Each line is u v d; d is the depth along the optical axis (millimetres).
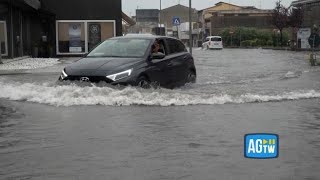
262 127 7719
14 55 26000
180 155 6094
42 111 9016
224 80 15391
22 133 7273
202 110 9188
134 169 5539
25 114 8734
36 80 13625
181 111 9055
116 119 8266
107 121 8102
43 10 29766
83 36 32281
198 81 14945
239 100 10336
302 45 50250
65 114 8711
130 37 12234
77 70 10594
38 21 31016
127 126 7734
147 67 11055
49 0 31734
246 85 13594
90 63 10844
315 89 12516
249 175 5328
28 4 26031
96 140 6844
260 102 10344
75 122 8023
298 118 8516
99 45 12125
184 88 12555
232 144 6617
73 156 6059
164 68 11812
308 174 5383
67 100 9781
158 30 37969
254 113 8945
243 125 7852
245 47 64938
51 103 9766
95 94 9953
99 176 5289
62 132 7328
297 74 17812
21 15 27688
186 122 8055
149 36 12375
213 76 16953
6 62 23172
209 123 7988
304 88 12773
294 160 5902
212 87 12875
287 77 16578
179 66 12711
